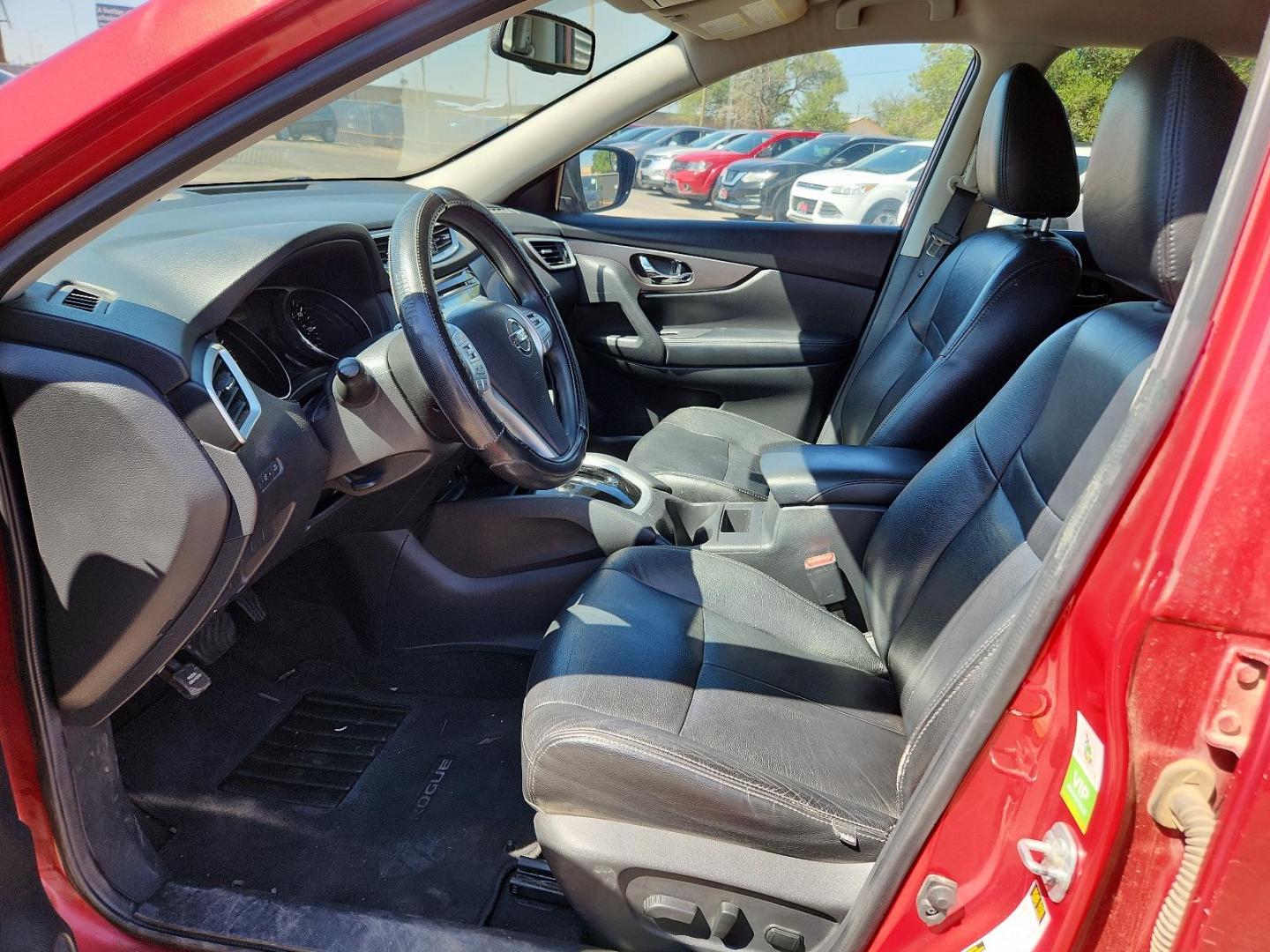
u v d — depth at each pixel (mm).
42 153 801
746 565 1780
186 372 1090
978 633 1250
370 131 2561
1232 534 603
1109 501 643
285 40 786
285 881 1520
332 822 1643
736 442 2568
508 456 1360
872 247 2672
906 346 2365
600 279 2834
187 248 1287
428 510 1848
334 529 1702
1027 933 742
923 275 2504
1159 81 956
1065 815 694
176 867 1531
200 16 778
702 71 2443
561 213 2887
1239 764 621
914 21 2213
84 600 1055
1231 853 630
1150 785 653
